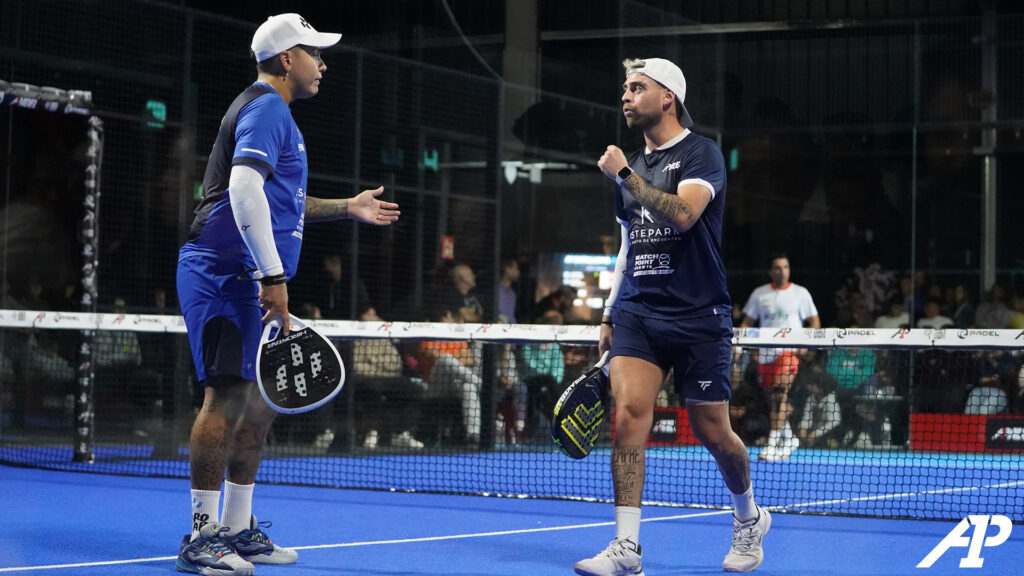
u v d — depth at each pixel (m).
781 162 18.30
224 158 5.37
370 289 14.28
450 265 14.98
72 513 7.37
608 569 5.07
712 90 17.86
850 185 18.17
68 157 13.74
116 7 12.71
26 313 9.69
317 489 9.11
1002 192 17.53
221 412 5.42
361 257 14.21
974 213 17.69
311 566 5.60
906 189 17.98
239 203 5.08
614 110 16.66
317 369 5.30
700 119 17.73
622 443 5.30
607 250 16.47
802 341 7.61
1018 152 17.39
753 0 17.84
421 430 12.84
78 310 13.01
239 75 13.22
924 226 17.89
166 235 12.92
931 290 16.42
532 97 16.64
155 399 12.25
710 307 5.39
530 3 17.91
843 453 13.89
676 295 5.36
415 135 14.69
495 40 18.06
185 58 12.89
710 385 5.39
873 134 17.95
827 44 17.84
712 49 17.80
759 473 11.12
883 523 7.56
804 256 18.45
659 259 5.40
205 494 5.42
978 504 8.55
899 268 18.09
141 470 10.30
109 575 5.29
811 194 18.33
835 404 14.16
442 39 16.67
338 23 16.94
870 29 17.64
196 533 5.39
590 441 5.60
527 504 8.36
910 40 17.44
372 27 16.88
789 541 6.73
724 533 6.99
